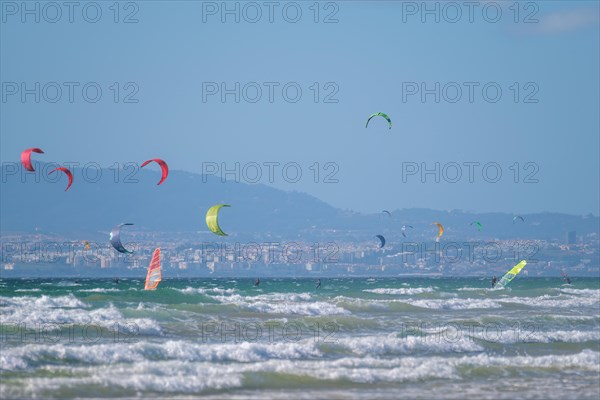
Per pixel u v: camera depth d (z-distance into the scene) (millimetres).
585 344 120125
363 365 94188
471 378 90500
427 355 106625
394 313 175125
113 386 78500
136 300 174500
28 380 78312
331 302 185000
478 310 189750
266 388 82000
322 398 78688
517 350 113250
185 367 87188
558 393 83625
